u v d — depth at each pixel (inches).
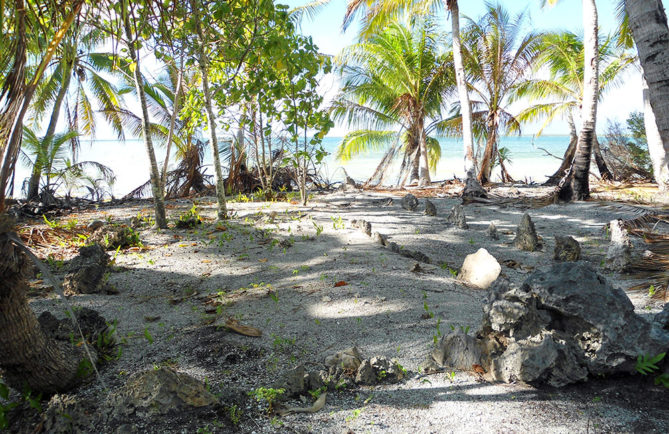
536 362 109.6
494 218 357.1
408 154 762.8
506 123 685.3
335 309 163.3
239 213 353.7
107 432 95.3
